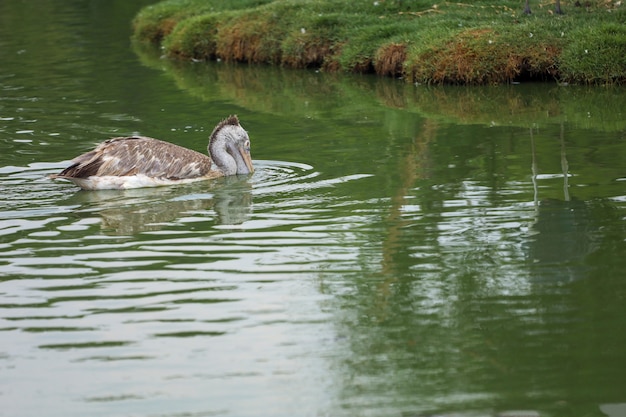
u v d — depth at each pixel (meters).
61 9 38.88
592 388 8.34
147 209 13.67
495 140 17.14
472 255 11.49
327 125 19.00
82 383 8.57
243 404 8.16
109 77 25.14
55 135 18.61
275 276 10.98
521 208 13.16
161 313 10.03
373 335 9.45
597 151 16.05
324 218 13.02
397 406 8.09
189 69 26.11
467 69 21.86
